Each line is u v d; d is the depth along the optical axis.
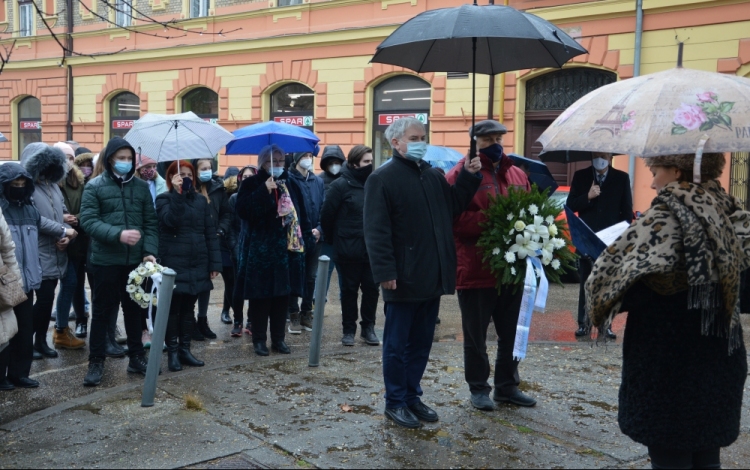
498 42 5.19
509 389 5.14
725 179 12.73
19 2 24.17
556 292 10.53
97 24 22.47
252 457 4.22
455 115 15.84
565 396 5.37
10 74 24.59
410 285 4.58
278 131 7.46
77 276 7.28
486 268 4.87
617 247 3.05
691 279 2.84
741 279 3.22
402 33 4.69
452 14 4.59
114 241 5.74
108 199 5.85
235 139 7.16
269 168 6.62
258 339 6.82
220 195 8.11
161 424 4.76
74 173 7.20
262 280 6.57
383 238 4.51
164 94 21.11
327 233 7.21
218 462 4.15
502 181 5.07
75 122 23.19
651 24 13.50
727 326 2.93
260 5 19.00
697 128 2.90
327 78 17.94
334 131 17.94
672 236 2.94
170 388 5.57
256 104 19.31
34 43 23.92
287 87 19.03
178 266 6.20
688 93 3.02
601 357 6.57
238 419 4.86
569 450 4.33
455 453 4.27
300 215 7.27
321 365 6.27
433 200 4.64
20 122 24.92
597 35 14.14
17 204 5.77
